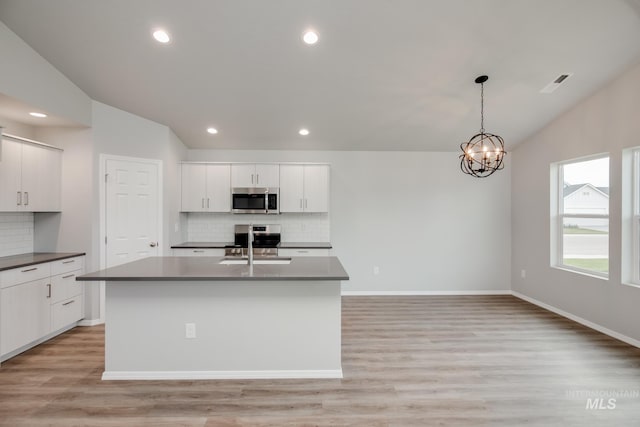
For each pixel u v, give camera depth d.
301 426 2.08
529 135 4.88
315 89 3.74
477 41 3.00
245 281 2.67
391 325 3.92
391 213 5.45
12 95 2.92
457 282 5.46
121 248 4.11
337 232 5.43
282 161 5.39
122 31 2.90
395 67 3.37
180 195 5.00
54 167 3.75
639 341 3.26
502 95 3.85
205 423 2.10
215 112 4.21
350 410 2.24
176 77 3.52
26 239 3.77
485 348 3.25
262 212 4.99
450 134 4.86
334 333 2.71
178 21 2.79
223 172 5.04
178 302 2.67
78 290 3.76
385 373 2.75
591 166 4.02
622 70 3.39
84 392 2.45
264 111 4.20
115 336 2.65
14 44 2.93
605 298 3.65
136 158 4.25
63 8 2.68
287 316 2.70
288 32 2.91
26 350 3.18
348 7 2.67
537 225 4.81
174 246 4.71
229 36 2.95
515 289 5.35
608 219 3.65
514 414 2.20
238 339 2.69
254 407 2.28
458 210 5.46
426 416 2.18
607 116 3.64
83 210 3.85
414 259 5.46
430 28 2.86
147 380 2.64
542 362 2.95
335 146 5.27
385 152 5.44
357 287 5.43
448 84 3.64
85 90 3.70
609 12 2.68
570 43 3.01
